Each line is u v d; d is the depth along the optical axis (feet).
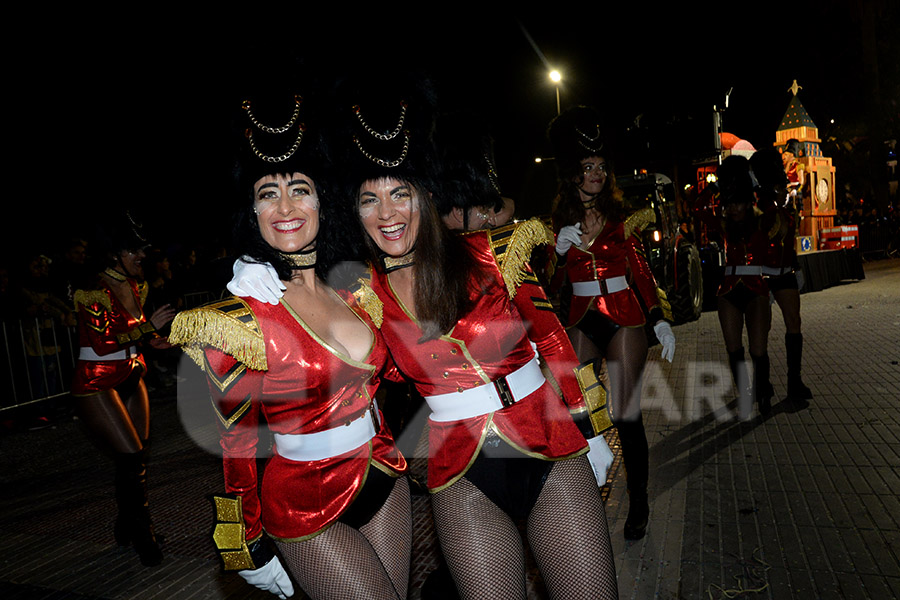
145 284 12.92
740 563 10.02
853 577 9.41
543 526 6.26
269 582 6.28
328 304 6.58
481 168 7.55
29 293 23.68
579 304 11.41
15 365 23.27
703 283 36.17
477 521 6.22
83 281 11.83
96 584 11.16
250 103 6.20
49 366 23.98
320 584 6.00
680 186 41.04
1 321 22.93
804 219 44.47
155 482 16.08
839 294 38.75
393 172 6.34
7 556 12.51
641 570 10.07
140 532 11.60
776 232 17.13
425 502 13.10
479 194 7.55
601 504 6.46
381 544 6.65
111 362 11.87
